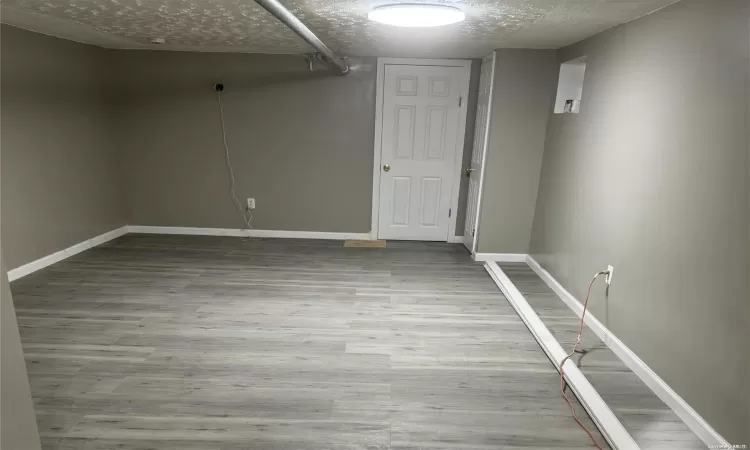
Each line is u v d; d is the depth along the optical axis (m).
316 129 4.77
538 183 4.25
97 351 2.62
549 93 4.01
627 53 2.68
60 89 3.98
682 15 2.16
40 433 1.96
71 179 4.18
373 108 4.69
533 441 2.02
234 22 2.89
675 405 2.18
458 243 5.05
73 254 4.25
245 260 4.27
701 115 2.03
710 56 1.97
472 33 3.10
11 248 3.57
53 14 2.82
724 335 1.87
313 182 4.92
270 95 4.67
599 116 3.04
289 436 2.00
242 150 4.83
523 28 2.90
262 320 3.07
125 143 4.81
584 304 3.18
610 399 2.29
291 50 4.26
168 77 4.63
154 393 2.26
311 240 5.00
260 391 2.30
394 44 3.69
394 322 3.11
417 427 2.08
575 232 3.39
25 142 3.64
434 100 4.66
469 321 3.16
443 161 4.84
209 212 5.01
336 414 2.15
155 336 2.81
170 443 1.93
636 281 2.55
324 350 2.71
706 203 1.99
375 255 4.55
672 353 2.22
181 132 4.78
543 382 2.46
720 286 1.90
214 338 2.81
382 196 4.95
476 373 2.53
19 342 1.32
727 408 1.86
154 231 5.05
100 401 2.18
